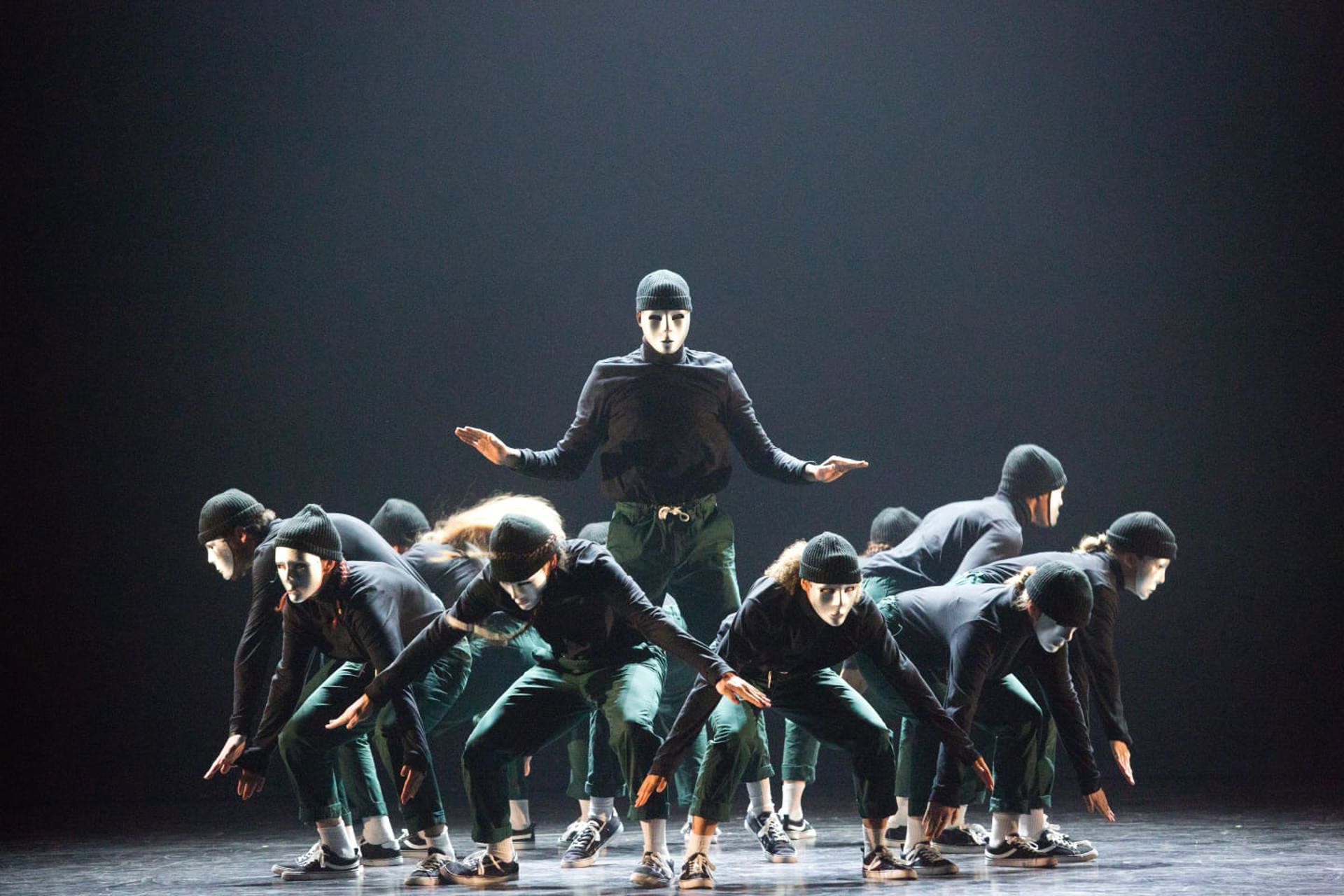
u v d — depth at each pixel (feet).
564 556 18.72
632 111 44.73
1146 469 44.96
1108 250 45.09
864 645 18.44
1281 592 44.21
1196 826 24.81
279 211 44.29
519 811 24.62
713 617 23.24
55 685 42.27
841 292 45.14
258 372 44.16
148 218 43.75
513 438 44.86
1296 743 42.80
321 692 20.53
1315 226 44.52
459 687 22.72
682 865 18.74
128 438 43.50
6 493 42.65
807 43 44.78
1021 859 20.34
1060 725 19.84
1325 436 44.42
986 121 44.96
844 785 36.91
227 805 33.71
